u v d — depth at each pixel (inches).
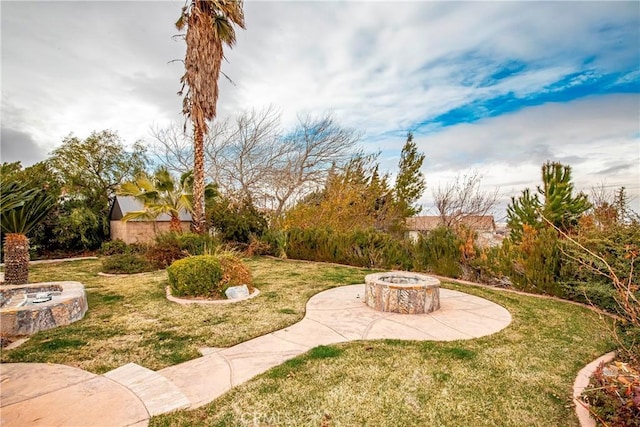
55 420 96.3
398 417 102.4
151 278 326.0
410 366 136.2
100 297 248.8
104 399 108.3
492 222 609.9
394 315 207.2
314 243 464.8
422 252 364.2
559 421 100.4
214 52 445.4
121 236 617.6
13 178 524.4
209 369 132.6
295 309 218.2
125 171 724.7
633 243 208.7
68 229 574.2
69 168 654.5
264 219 569.6
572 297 252.4
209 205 552.4
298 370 131.6
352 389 117.8
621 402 90.8
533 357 146.9
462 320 199.2
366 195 675.4
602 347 158.4
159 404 105.7
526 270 279.7
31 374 125.6
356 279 324.8
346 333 175.0
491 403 110.3
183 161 716.7
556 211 339.6
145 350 150.5
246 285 263.3
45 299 198.2
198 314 206.1
